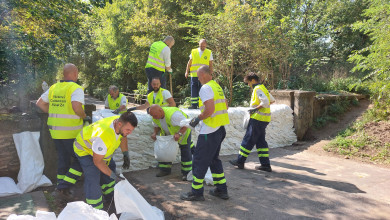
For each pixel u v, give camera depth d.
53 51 8.06
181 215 3.42
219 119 3.68
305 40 12.52
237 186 4.40
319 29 13.35
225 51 9.88
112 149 3.16
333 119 7.98
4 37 7.05
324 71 11.60
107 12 17.17
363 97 9.12
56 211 3.43
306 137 7.44
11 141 4.16
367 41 13.70
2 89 7.74
